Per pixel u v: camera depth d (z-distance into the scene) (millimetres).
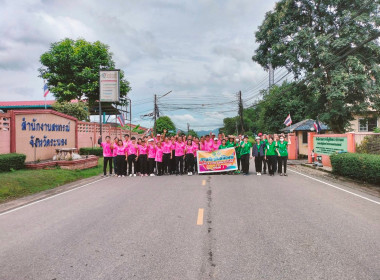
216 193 9547
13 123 14938
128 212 7250
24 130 15766
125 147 14906
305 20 20875
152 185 11484
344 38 18266
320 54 18516
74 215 7156
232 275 3898
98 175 15773
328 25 20188
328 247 4820
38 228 6207
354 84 18359
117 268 4168
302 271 3984
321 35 18969
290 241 5102
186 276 3895
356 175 12219
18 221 6863
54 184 12445
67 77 30859
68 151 17266
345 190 10086
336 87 18609
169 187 10891
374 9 18297
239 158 15344
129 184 11945
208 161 15102
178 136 15336
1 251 4945
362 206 7684
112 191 10375
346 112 19984
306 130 25484
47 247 5055
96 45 31688
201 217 6660
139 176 14758
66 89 29781
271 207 7551
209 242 5102
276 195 9148
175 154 14969
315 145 19891
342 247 4816
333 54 18969
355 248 4770
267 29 22047
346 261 4285
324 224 6078
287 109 35250
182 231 5707
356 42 18234
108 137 15234
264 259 4379
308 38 19406
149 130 35125
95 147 25219
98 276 3945
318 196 9008
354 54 18938
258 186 10891
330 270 4004
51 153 18031
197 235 5473
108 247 4965
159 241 5191
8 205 8836
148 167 15242
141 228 5941
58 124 18781
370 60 18828
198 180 12758
